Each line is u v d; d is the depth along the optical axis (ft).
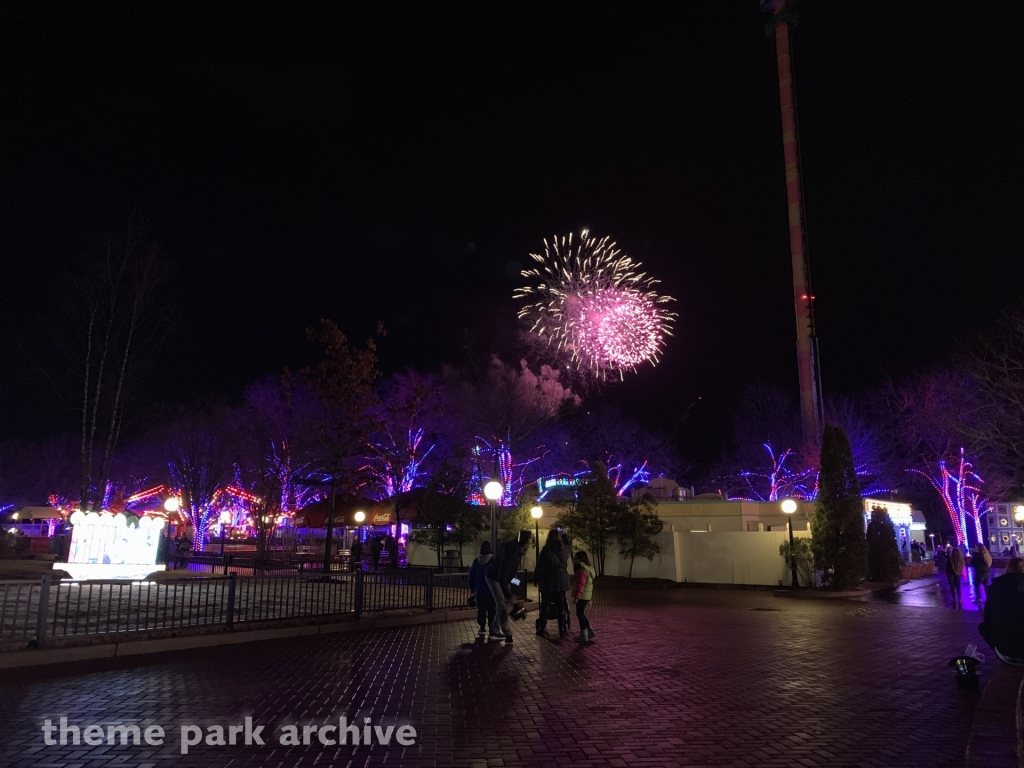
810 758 18.31
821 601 69.36
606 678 28.63
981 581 62.08
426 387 109.29
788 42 165.37
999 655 30.14
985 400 120.37
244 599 47.44
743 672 30.17
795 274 151.74
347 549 130.41
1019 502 159.02
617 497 99.14
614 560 96.53
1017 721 20.95
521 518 95.66
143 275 89.25
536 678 28.53
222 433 125.59
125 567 53.78
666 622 49.34
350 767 17.56
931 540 163.53
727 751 18.89
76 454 210.38
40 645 30.14
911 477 170.40
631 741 19.79
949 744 19.54
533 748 19.10
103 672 28.55
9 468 211.61
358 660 32.19
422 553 107.04
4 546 95.96
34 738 19.48
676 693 25.86
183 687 25.96
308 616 41.60
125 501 136.05
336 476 81.76
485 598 40.86
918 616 54.39
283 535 160.15
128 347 88.63
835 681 28.30
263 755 18.39
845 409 175.22
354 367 80.28
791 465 176.65
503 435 141.59
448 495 97.76
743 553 87.61
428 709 23.17
